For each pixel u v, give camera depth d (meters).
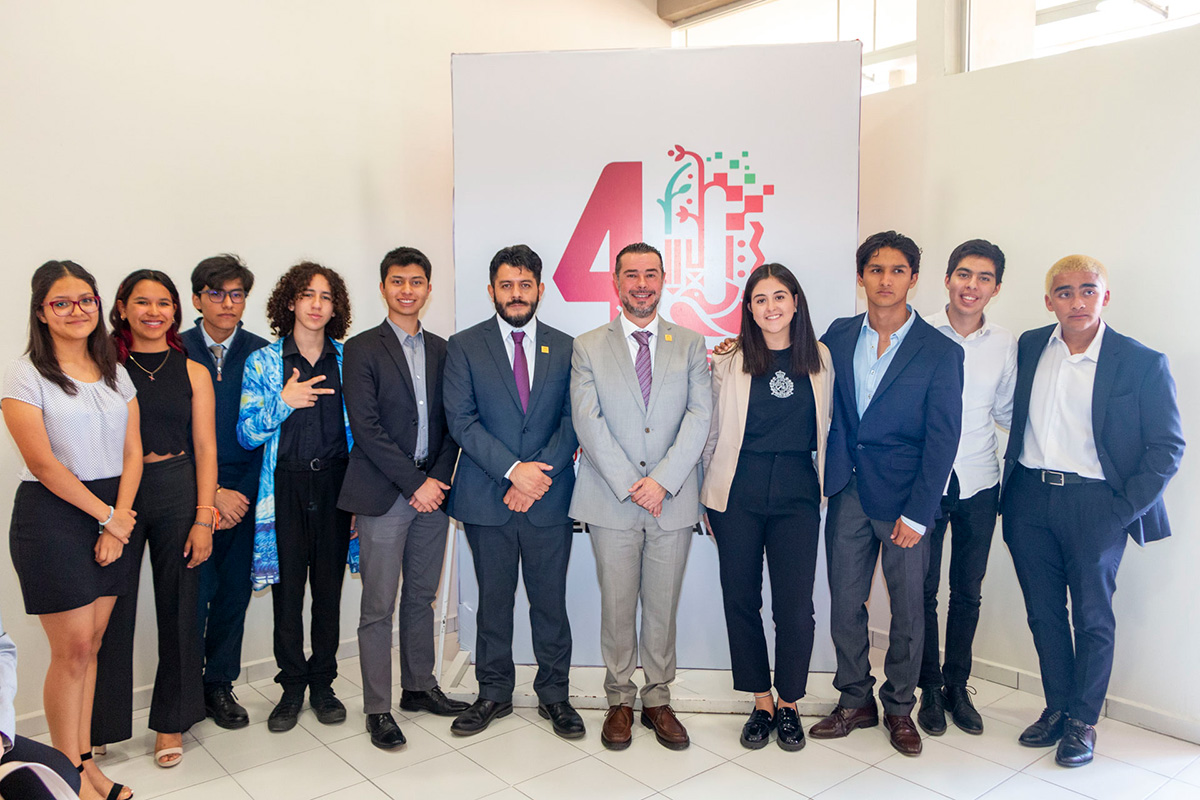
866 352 2.66
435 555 2.83
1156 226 2.68
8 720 1.17
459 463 2.70
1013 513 2.65
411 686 2.88
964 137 3.16
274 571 2.70
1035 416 2.60
